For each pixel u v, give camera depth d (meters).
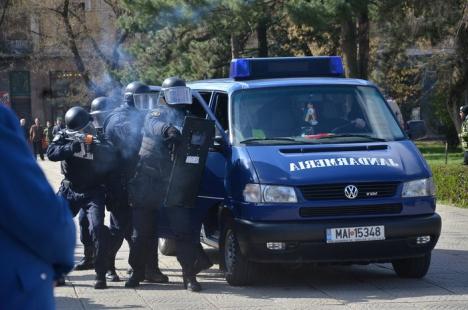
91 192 14.77
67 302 13.63
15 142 4.76
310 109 15.51
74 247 5.00
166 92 14.27
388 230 14.14
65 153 14.44
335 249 13.95
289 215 13.91
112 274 15.54
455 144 60.75
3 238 4.77
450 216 25.14
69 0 75.56
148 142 14.33
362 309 12.83
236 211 14.32
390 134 15.56
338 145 14.85
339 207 14.05
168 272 16.50
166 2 43.44
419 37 50.16
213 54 58.78
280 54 66.31
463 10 45.47
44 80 89.06
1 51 87.44
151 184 14.27
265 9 42.72
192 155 14.02
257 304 13.27
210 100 16.27
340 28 49.03
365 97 15.99
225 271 15.03
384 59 63.06
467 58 48.44
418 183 14.52
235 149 14.72
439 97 60.75
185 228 14.36
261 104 15.46
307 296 13.89
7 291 4.73
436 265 16.84
